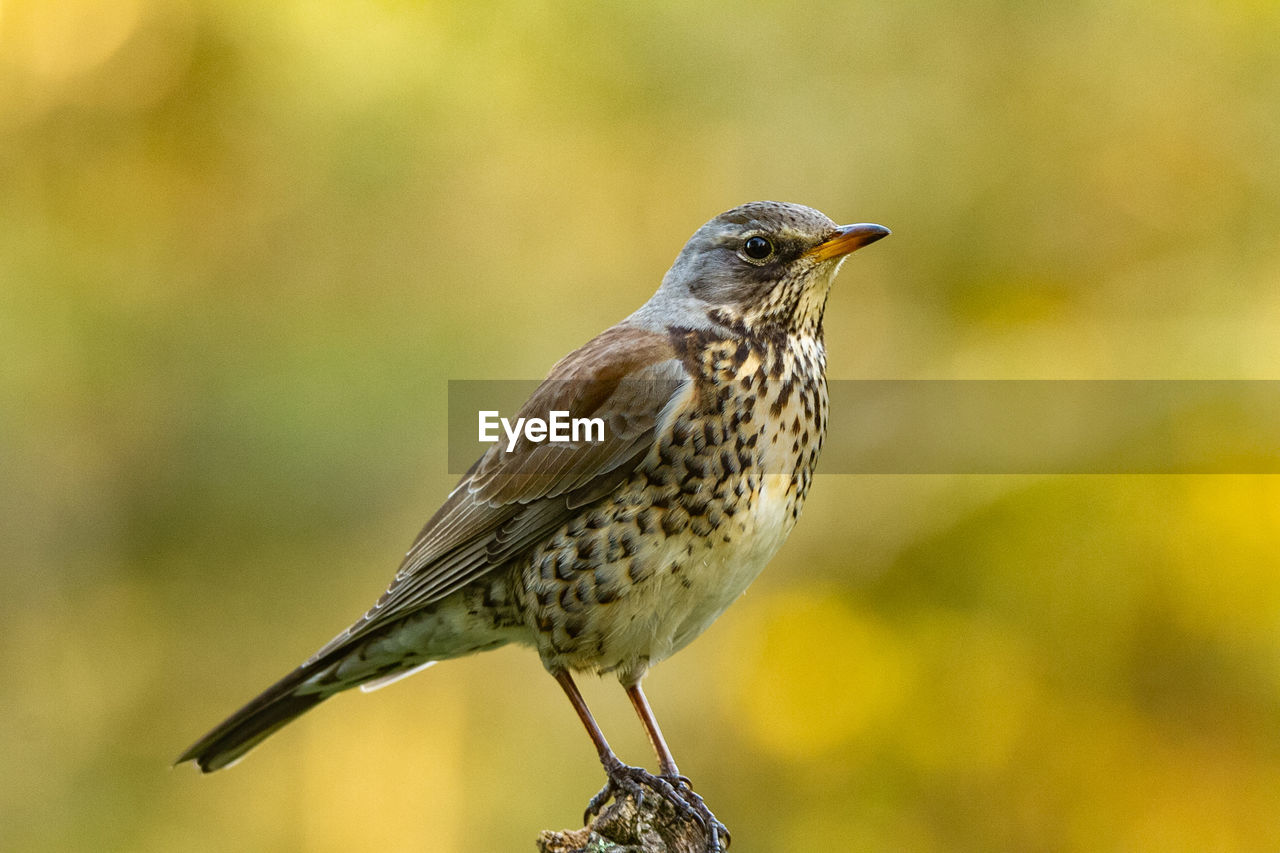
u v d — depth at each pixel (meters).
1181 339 13.11
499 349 13.22
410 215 13.31
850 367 13.22
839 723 12.30
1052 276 13.44
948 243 13.41
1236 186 13.46
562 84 13.35
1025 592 12.46
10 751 12.73
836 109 13.44
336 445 12.76
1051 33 13.45
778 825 12.16
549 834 7.12
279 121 13.09
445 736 12.49
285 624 12.80
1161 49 13.47
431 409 12.96
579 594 7.62
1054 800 12.12
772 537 7.67
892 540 12.65
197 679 12.88
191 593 12.94
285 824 12.52
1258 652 12.16
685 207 13.47
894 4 13.40
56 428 13.07
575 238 13.57
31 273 13.11
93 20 13.14
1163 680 12.33
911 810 12.16
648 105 13.41
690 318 7.89
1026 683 12.30
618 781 7.51
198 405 13.01
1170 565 12.41
